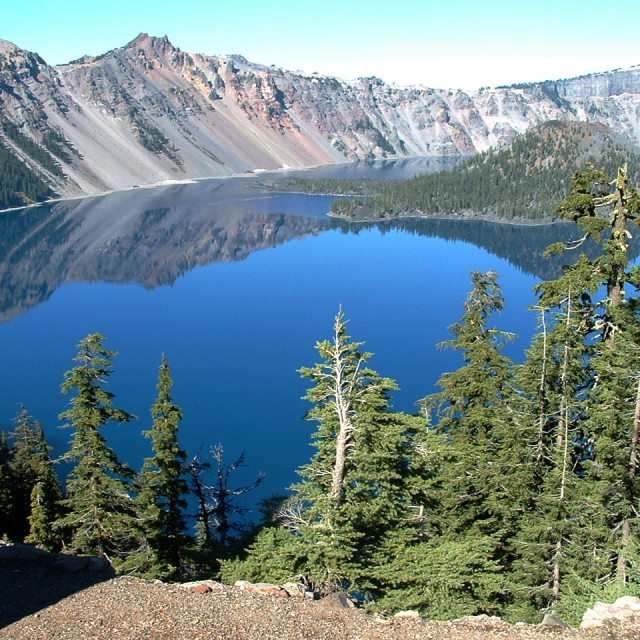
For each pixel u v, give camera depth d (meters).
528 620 18.92
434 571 18.00
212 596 14.39
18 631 12.76
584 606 17.69
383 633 13.09
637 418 20.17
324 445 20.77
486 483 23.09
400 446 20.33
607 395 20.70
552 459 22.34
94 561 16.05
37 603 13.97
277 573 18.52
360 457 19.09
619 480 20.52
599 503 20.78
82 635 12.59
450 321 121.56
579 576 19.86
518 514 22.84
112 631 12.72
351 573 17.78
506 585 20.23
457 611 17.42
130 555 26.52
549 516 21.14
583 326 24.62
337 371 20.39
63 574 15.55
